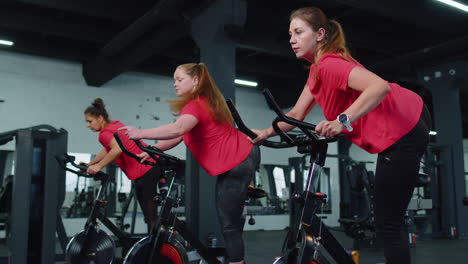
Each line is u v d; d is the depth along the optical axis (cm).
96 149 842
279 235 771
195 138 199
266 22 691
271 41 725
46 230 294
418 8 622
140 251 203
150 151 192
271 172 1002
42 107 805
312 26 133
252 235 772
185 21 579
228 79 516
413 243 551
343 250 143
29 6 673
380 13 607
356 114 111
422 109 132
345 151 1094
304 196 134
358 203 538
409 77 870
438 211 763
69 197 788
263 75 1030
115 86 884
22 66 799
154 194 303
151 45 691
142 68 882
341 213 963
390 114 126
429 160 747
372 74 116
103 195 297
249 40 701
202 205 492
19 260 273
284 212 988
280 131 136
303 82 961
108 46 726
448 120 755
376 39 755
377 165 131
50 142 301
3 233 717
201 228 487
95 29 729
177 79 200
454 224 737
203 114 192
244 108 1016
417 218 750
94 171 286
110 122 330
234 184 196
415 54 759
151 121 912
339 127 110
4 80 780
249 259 434
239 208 197
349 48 151
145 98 913
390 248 127
